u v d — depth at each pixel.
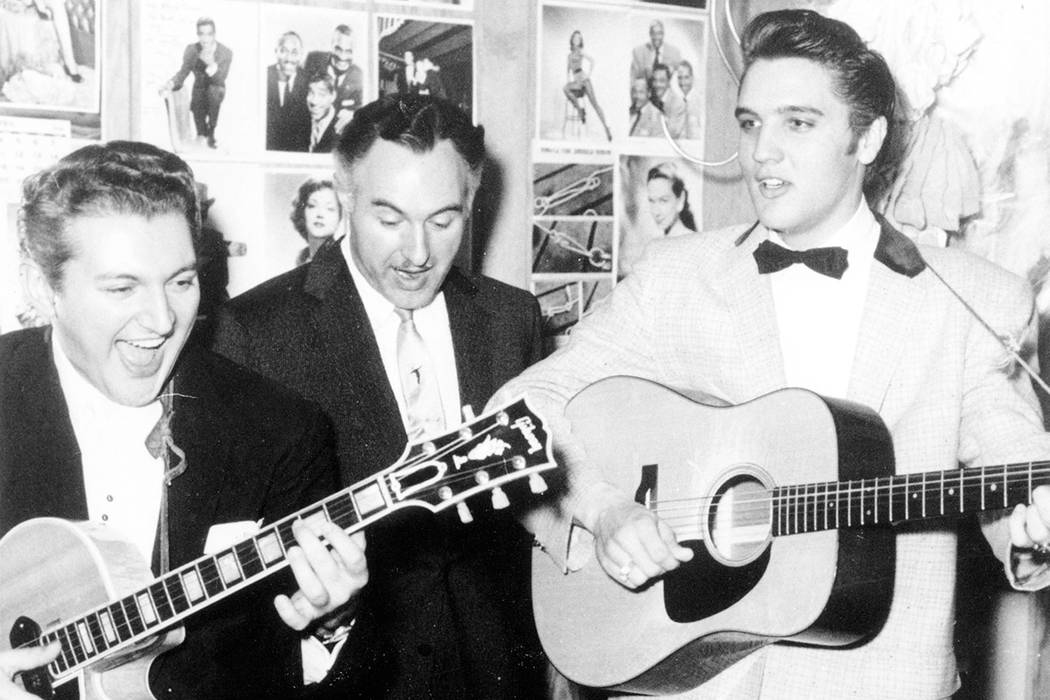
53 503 1.51
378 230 1.90
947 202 2.36
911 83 2.45
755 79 1.69
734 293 1.81
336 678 1.56
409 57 2.69
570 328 2.93
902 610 1.62
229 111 2.53
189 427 1.54
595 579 1.83
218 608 1.56
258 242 2.57
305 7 2.57
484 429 1.42
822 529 1.56
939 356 1.64
